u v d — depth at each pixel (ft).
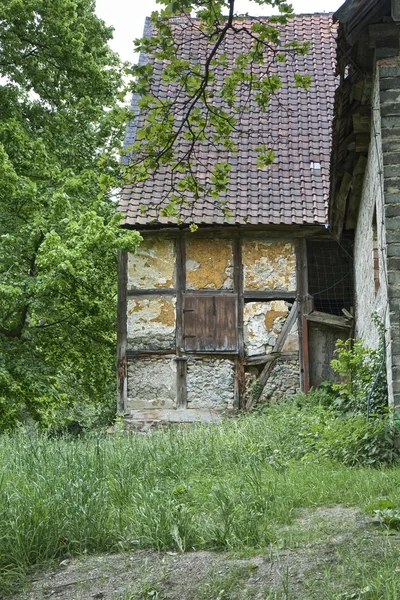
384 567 16.37
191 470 29.45
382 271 36.29
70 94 68.03
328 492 24.17
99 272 64.69
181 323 62.23
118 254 62.95
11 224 60.18
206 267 62.85
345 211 52.95
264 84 27.76
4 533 19.35
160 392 61.77
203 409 61.41
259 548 18.94
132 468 28.17
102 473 26.00
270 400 61.57
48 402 62.18
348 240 61.11
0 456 30.81
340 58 36.22
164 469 28.71
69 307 66.33
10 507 20.54
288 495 23.59
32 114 67.05
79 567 18.78
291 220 61.82
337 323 61.77
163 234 62.75
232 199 63.21
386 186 34.40
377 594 15.21
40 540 19.56
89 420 78.18
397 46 35.06
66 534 20.03
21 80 64.75
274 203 63.21
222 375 61.98
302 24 79.92
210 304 62.54
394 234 34.01
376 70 35.37
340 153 43.57
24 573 18.33
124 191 63.93
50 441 34.96
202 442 35.22
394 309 33.45
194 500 23.85
